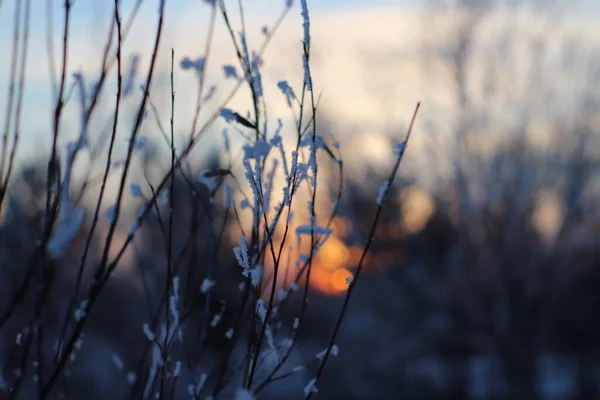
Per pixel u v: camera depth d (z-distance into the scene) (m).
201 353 1.71
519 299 12.64
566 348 14.61
